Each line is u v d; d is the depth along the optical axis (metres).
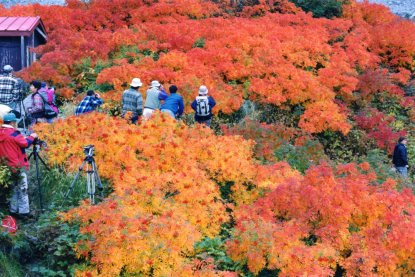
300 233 10.18
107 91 18.59
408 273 10.38
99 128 12.78
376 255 9.84
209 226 10.88
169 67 19.39
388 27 25.58
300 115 18.72
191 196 10.91
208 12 26.12
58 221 10.40
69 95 18.41
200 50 20.50
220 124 17.34
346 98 20.41
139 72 18.23
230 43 21.11
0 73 20.44
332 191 10.94
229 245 10.00
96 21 25.12
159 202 10.54
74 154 12.21
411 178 17.61
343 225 10.42
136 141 12.66
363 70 22.39
